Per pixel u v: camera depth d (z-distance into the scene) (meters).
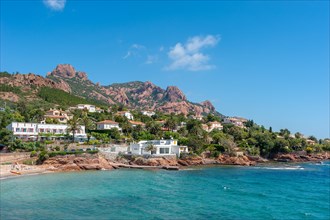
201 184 88.12
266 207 62.78
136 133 168.12
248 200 68.81
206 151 153.62
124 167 121.12
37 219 50.38
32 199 63.75
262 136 184.12
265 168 139.38
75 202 62.41
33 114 178.62
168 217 53.84
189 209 59.50
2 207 57.03
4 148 117.06
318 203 67.56
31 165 107.50
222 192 77.19
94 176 97.06
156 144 136.75
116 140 152.50
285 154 185.38
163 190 77.44
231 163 150.38
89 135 149.88
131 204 62.16
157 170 117.31
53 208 57.38
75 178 91.75
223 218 54.06
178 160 136.75
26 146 118.50
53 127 152.25
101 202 63.03
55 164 109.81
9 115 163.25
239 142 181.38
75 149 125.81
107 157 126.31
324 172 129.75
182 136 180.62
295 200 70.31
